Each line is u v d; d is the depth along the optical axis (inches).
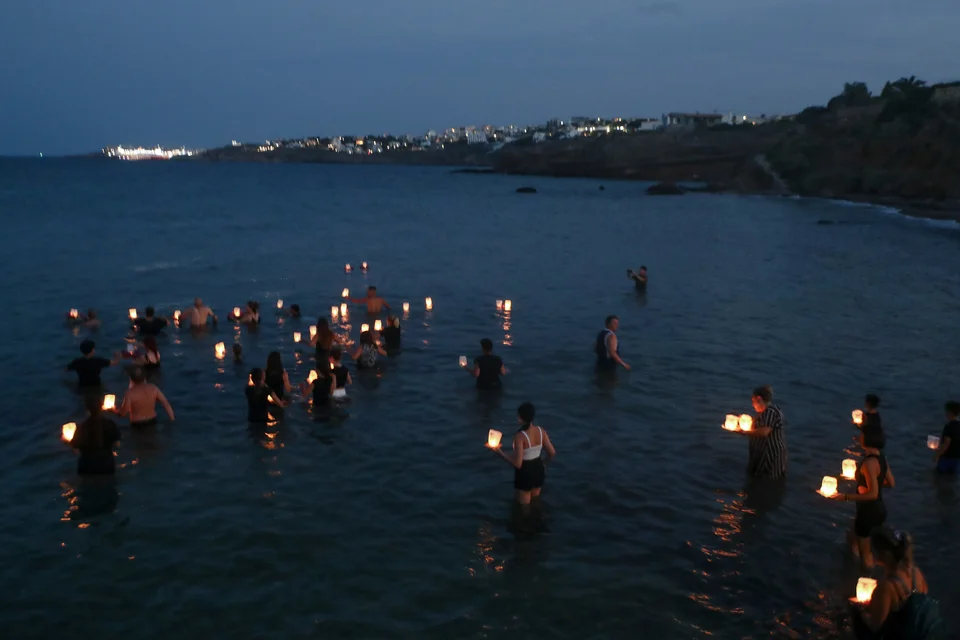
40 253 1401.3
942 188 2883.9
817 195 3501.5
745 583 311.7
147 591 298.7
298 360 655.8
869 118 4087.1
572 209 2861.7
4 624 276.1
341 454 446.3
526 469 375.9
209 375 604.7
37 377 595.8
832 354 696.4
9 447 450.3
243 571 314.3
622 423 504.7
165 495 387.2
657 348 714.2
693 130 7190.0
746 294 1026.7
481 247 1595.7
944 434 422.3
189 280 1118.4
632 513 374.3
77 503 376.8
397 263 1331.2
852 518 370.6
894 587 215.0
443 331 781.3
